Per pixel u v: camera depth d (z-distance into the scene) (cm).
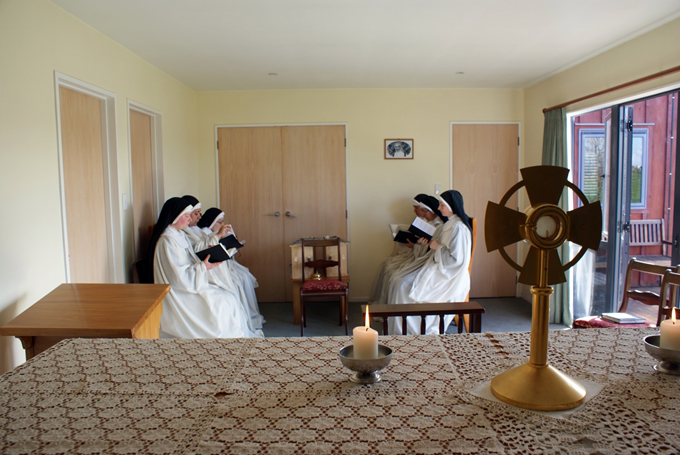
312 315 480
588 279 425
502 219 101
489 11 283
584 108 402
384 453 81
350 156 518
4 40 219
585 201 100
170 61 388
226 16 284
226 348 131
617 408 94
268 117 514
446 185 523
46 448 84
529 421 90
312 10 277
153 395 103
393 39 338
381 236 525
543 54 382
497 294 539
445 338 137
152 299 202
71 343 136
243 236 522
